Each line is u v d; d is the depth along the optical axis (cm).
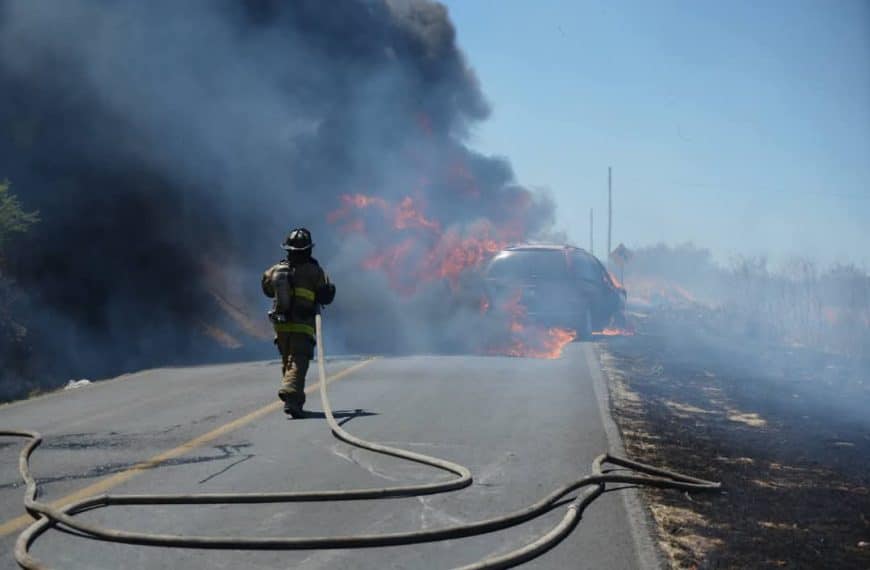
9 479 681
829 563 504
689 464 740
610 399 1046
